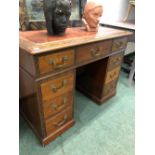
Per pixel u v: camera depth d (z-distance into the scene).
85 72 1.58
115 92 1.74
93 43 1.03
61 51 0.84
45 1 0.87
